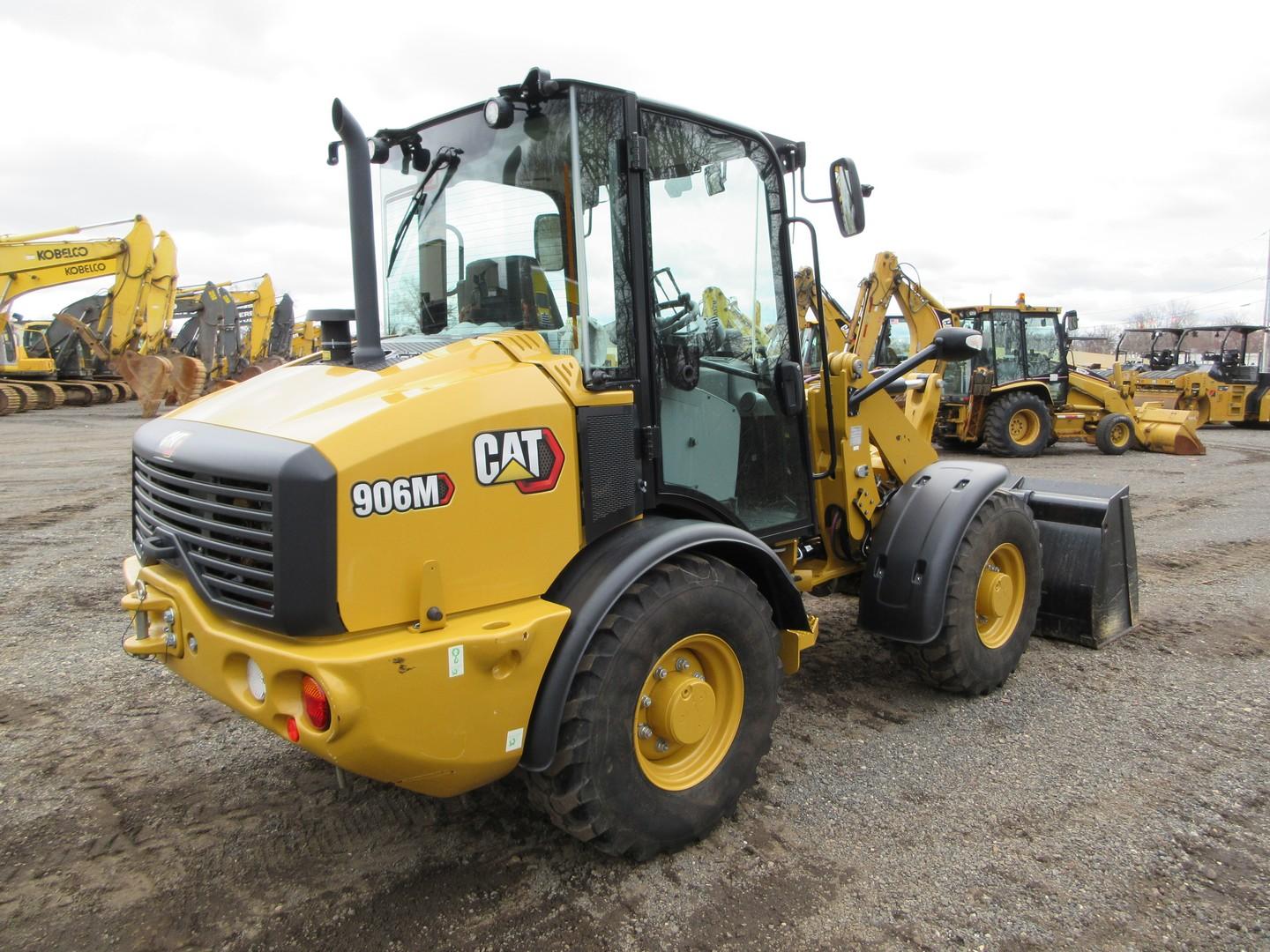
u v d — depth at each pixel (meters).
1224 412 18.95
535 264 2.81
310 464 2.12
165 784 3.25
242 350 28.33
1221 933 2.43
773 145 3.52
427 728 2.23
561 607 2.50
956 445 15.23
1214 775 3.32
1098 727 3.74
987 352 13.41
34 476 10.84
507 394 2.45
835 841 2.88
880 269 7.64
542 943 2.39
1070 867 2.74
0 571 6.23
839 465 3.93
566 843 2.88
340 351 2.83
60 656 4.54
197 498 2.45
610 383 2.71
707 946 2.38
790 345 3.55
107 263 20.69
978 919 2.49
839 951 2.36
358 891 2.62
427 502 2.27
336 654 2.13
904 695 4.10
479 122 3.00
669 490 2.95
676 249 3.03
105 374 24.45
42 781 3.26
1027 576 4.19
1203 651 4.65
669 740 2.77
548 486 2.52
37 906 2.54
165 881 2.67
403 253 3.34
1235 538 7.44
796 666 3.26
